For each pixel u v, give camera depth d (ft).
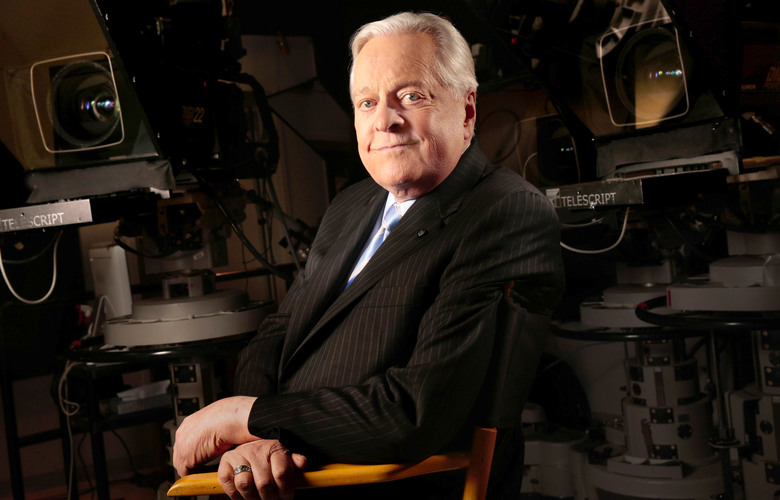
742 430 6.64
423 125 3.99
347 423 3.53
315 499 3.92
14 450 8.71
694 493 6.88
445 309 3.69
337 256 4.52
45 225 6.29
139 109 6.28
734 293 5.73
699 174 5.95
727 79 5.95
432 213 4.07
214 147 7.32
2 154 6.84
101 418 7.76
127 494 9.98
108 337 6.84
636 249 7.70
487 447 3.66
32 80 6.50
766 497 6.34
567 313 9.80
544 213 3.98
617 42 6.58
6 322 9.83
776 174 6.24
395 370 3.63
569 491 8.28
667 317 5.81
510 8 6.66
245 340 6.56
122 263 8.57
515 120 8.52
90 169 6.77
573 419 9.60
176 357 6.62
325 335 4.20
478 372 3.64
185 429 3.90
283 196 10.91
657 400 7.26
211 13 7.23
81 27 6.03
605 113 7.07
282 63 10.98
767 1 5.86
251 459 3.54
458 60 4.09
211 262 7.14
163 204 7.07
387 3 9.89
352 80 4.23
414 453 3.51
